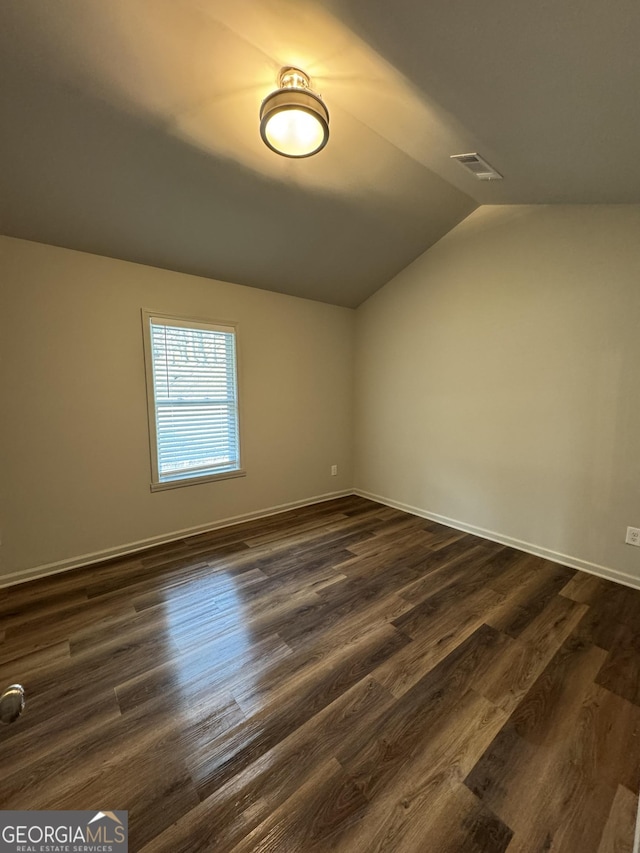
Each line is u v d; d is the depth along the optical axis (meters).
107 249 2.66
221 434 3.47
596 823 1.10
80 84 1.61
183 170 2.15
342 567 2.72
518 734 1.39
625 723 1.44
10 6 1.31
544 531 2.87
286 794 1.19
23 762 1.29
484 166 2.11
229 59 1.57
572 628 2.01
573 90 1.27
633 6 0.88
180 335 3.14
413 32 1.18
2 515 2.45
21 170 1.97
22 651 1.85
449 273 3.39
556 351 2.73
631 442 2.42
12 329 2.41
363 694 1.58
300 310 3.93
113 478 2.87
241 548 3.05
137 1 1.33
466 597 2.32
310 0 1.19
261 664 1.76
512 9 0.97
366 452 4.45
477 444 3.29
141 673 1.71
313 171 2.34
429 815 1.12
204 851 1.04
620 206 2.38
